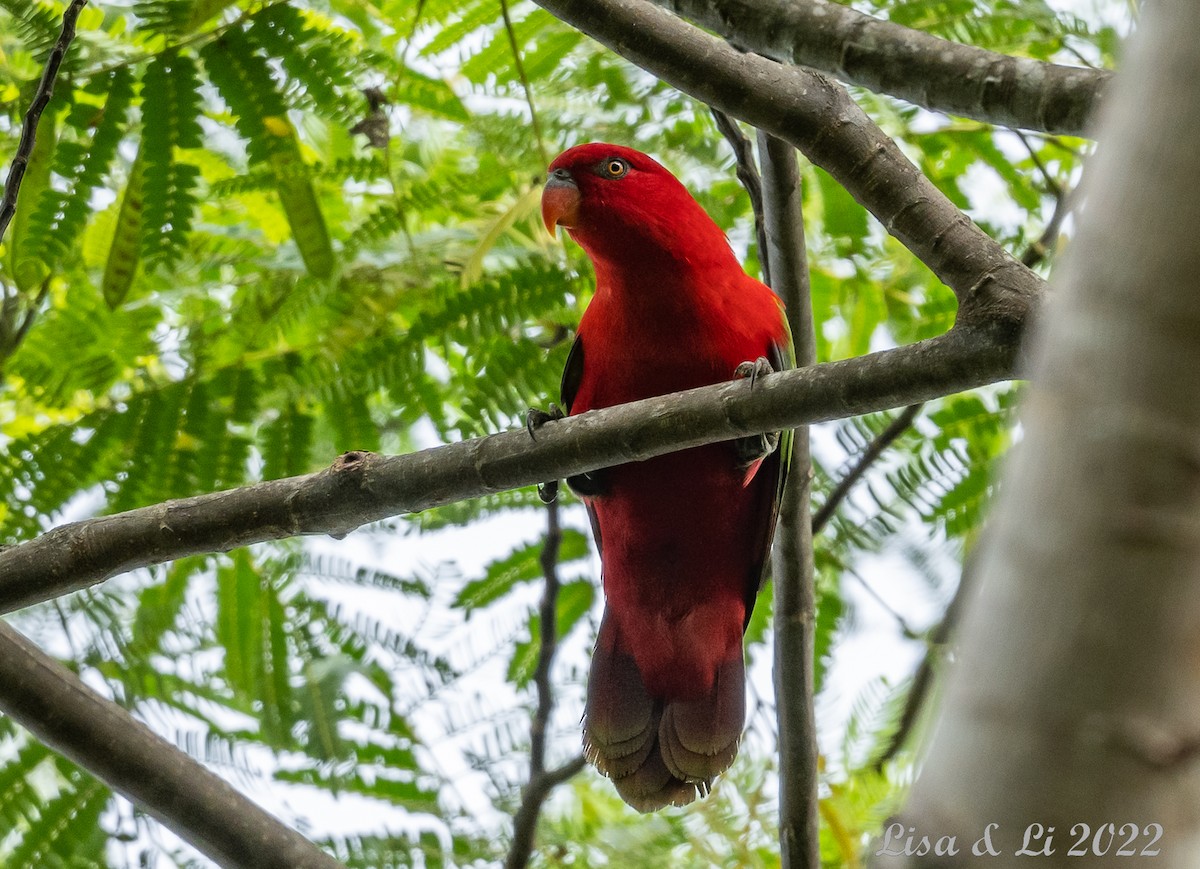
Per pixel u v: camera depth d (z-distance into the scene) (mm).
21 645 5910
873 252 8617
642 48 5508
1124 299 2135
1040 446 2170
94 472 7191
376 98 6719
